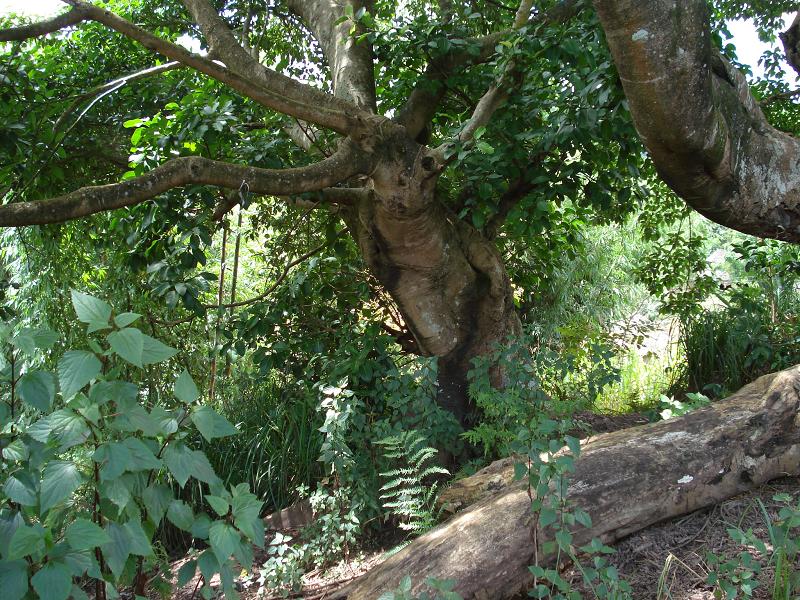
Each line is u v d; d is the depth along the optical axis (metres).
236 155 5.94
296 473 6.09
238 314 6.71
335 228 6.59
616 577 2.72
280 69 8.29
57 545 1.88
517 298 8.41
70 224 6.97
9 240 6.74
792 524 2.77
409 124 6.10
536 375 5.53
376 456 5.27
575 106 5.10
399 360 6.86
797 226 3.84
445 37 5.51
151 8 7.36
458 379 6.00
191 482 5.95
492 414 5.03
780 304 7.45
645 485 3.46
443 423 5.42
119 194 4.41
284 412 6.27
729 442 3.67
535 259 7.85
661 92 3.11
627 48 3.03
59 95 6.37
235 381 7.11
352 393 5.23
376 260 5.91
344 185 6.24
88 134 6.57
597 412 6.97
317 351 6.14
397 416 5.57
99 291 7.23
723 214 3.80
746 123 3.64
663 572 2.95
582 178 5.77
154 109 6.63
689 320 7.52
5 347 2.21
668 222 7.98
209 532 2.06
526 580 3.19
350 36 5.71
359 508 5.06
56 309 6.92
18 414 2.43
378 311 6.98
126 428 2.05
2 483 2.06
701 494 3.56
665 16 2.96
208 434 2.10
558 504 2.98
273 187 4.80
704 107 3.20
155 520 2.15
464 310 5.98
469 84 6.06
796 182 3.72
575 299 9.78
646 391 7.60
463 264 5.94
